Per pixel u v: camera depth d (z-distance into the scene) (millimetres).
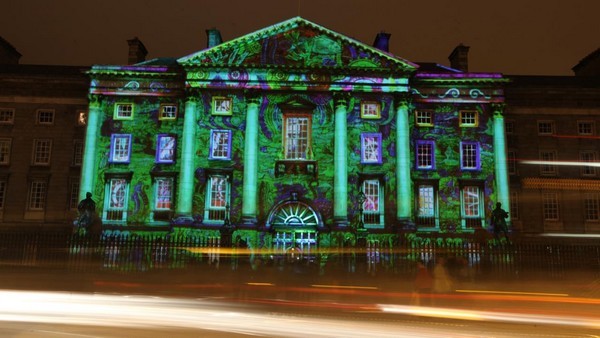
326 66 42750
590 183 46312
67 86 47219
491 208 42594
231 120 42812
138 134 43562
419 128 43969
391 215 41281
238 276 28109
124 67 43844
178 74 43938
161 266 30953
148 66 44094
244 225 40375
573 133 46812
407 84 43000
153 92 44062
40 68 49406
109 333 11172
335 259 34500
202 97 43031
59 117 46781
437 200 42719
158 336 10891
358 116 42844
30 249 33125
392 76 43125
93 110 43594
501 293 21391
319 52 43281
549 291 23984
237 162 42250
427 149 43750
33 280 23375
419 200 42875
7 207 45219
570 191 46219
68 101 47031
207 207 41406
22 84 47062
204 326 11805
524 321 13242
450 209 42625
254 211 41031
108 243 33656
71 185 45812
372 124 42719
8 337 10789
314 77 43000
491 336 11398
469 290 22156
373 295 20203
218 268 30625
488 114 44219
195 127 42562
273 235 41125
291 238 41375
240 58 43125
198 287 22469
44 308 13242
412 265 32531
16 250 32969
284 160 42031
